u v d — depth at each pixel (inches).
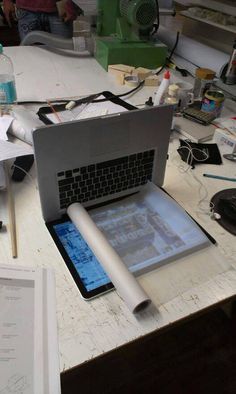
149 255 25.6
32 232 27.3
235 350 49.0
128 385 44.1
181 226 28.2
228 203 30.0
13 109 41.7
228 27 54.8
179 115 45.4
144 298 21.0
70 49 66.9
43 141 23.1
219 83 54.6
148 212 29.7
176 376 45.4
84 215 26.5
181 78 58.9
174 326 22.0
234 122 43.8
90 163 26.6
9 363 18.9
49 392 18.1
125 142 27.2
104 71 60.4
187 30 70.5
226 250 26.9
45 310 21.6
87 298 22.4
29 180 32.9
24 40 68.9
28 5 71.6
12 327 20.5
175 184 34.1
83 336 20.5
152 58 61.5
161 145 29.8
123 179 29.9
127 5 57.5
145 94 52.9
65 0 68.1
